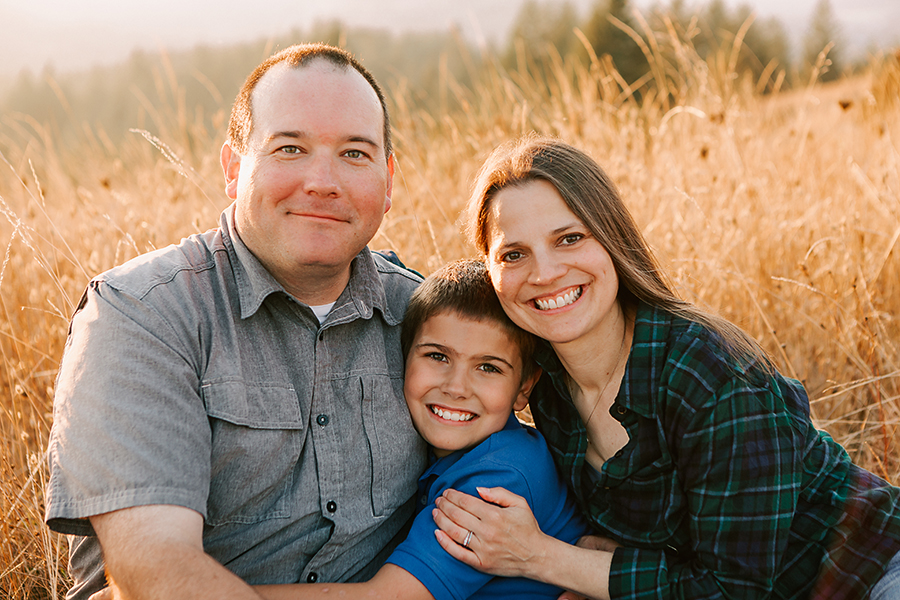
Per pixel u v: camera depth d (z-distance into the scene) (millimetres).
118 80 23219
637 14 5195
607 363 1912
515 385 2002
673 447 1747
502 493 1744
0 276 2564
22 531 2287
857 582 1678
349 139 1726
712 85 5062
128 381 1474
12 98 21859
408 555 1687
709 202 3814
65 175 4965
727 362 1707
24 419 2602
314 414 1744
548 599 1853
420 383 1934
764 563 1646
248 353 1684
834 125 5727
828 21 20766
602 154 4238
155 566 1336
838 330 3010
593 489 1934
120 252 3416
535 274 1753
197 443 1519
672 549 1834
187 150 4820
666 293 1881
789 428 1695
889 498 1757
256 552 1680
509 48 27469
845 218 3525
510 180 1804
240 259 1752
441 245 3473
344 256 1764
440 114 5219
